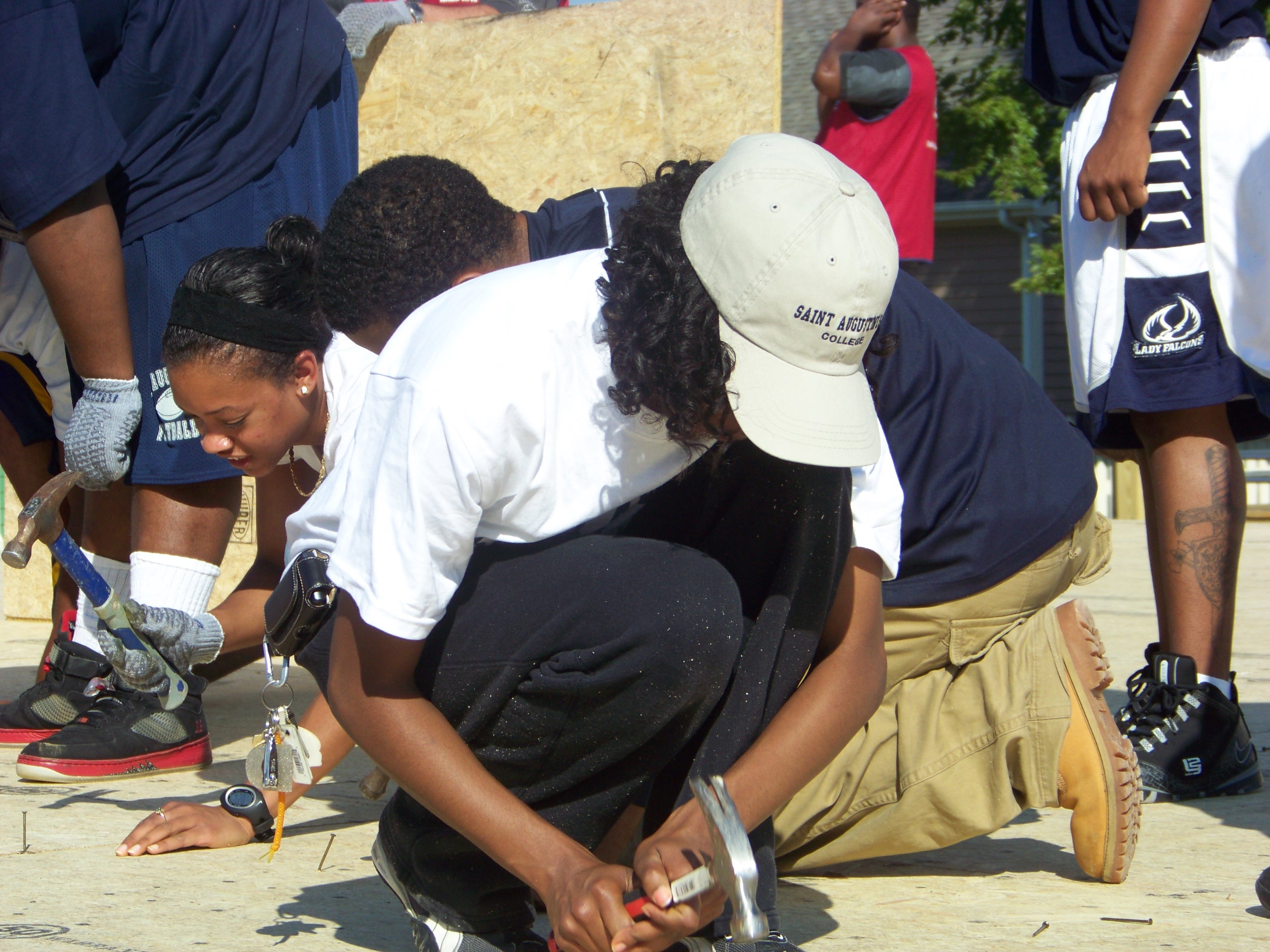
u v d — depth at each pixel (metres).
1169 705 3.09
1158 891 2.34
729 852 1.41
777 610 1.77
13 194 2.96
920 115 7.18
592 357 1.69
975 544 2.38
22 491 4.06
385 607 1.60
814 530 1.75
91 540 3.59
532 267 1.80
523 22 5.11
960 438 2.45
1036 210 17.17
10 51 2.95
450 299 1.77
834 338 1.59
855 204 1.61
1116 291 3.25
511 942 1.85
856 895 2.34
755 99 4.90
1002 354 2.66
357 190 2.21
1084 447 2.65
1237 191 3.14
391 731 1.65
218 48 3.27
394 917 2.17
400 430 1.63
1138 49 3.15
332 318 2.23
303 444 2.36
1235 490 3.23
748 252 1.56
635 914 1.53
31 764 3.17
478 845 1.65
